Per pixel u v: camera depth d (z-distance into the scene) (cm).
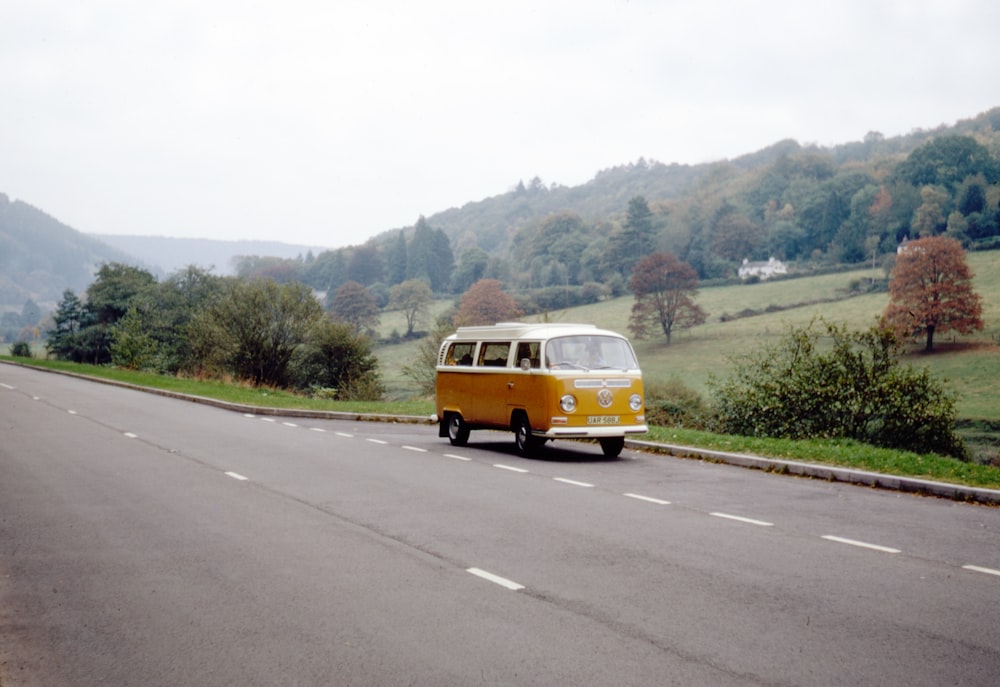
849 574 712
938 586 677
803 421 1948
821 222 16988
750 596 648
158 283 8888
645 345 12088
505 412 1559
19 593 664
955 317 9644
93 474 1262
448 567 736
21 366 5397
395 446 1666
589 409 1462
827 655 524
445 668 505
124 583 690
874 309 11450
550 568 731
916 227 14212
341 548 806
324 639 557
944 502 1061
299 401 2805
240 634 569
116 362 4803
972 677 490
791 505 1034
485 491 1131
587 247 18638
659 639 553
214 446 1616
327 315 4241
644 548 805
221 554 783
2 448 1549
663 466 1392
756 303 13388
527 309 14988
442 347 1781
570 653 529
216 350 4000
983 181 14038
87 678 497
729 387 2056
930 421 1883
